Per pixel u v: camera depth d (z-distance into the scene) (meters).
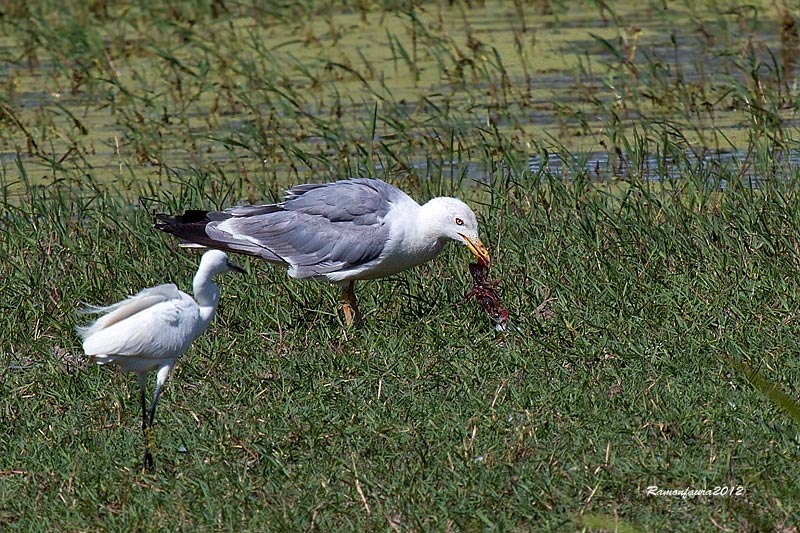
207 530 8.42
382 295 12.74
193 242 12.47
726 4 25.41
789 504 8.29
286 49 23.97
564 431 9.48
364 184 12.40
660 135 16.88
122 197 16.08
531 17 26.00
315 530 8.32
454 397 10.29
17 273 13.35
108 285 12.99
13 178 17.55
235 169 17.58
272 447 9.53
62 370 11.16
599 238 13.41
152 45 21.31
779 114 18.52
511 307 11.95
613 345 10.97
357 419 9.88
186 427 10.02
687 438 9.31
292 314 12.33
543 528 8.30
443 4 27.39
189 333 9.52
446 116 18.05
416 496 8.61
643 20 25.22
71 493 9.00
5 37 25.95
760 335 10.95
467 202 15.57
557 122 19.00
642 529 8.09
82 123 20.06
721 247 13.03
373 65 22.70
